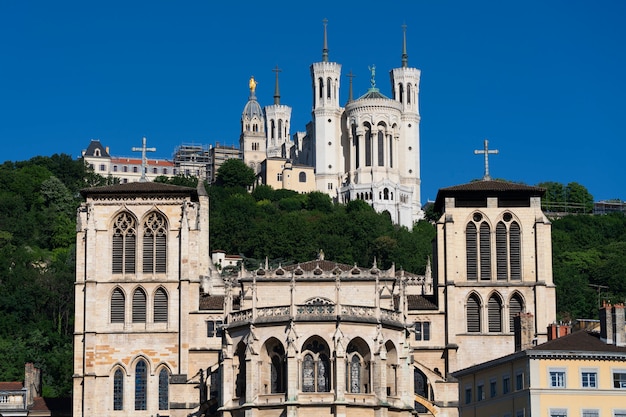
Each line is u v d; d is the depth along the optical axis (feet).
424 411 575.79
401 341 518.37
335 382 493.36
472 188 630.33
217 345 621.72
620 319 482.28
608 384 469.98
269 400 495.00
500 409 498.69
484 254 627.87
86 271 628.28
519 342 558.15
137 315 627.87
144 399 618.85
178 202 638.12
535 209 631.97
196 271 628.69
